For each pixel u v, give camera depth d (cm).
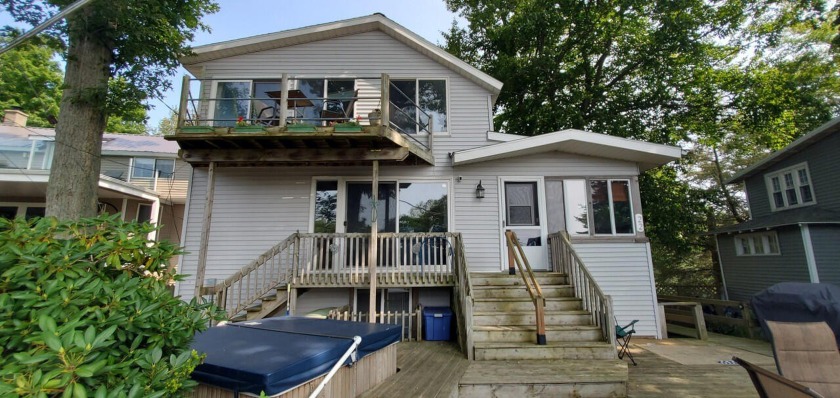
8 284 195
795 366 415
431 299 838
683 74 1534
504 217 877
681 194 1666
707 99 1521
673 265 2122
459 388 482
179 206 1545
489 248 864
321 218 872
